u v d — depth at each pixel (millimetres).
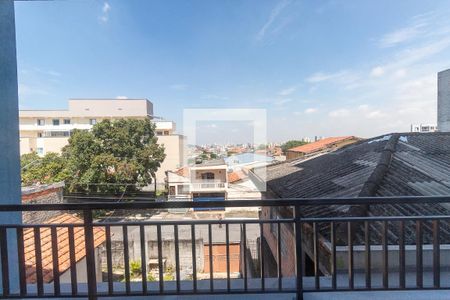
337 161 6203
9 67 2221
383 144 6426
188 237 6465
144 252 1664
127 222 1644
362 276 2174
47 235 3957
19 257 1664
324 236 2576
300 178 5441
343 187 3947
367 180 3725
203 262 6281
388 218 1647
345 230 2500
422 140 6770
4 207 1537
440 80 7934
